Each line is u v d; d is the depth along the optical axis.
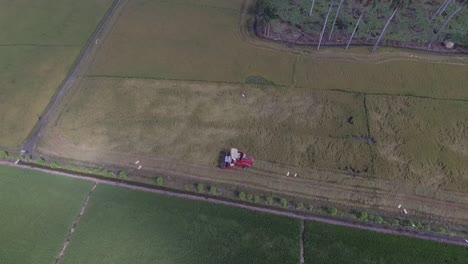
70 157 41.00
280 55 52.34
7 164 40.34
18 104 45.94
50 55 51.84
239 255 33.56
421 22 55.44
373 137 42.69
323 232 35.22
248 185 38.84
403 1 55.09
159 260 33.16
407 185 38.56
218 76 49.56
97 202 37.03
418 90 47.69
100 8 59.34
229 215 36.38
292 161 40.59
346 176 39.31
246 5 59.69
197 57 52.03
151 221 35.72
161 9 59.34
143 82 48.47
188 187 38.62
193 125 43.81
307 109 45.62
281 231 35.31
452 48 52.94
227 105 46.00
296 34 54.72
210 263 33.06
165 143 42.09
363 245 34.34
